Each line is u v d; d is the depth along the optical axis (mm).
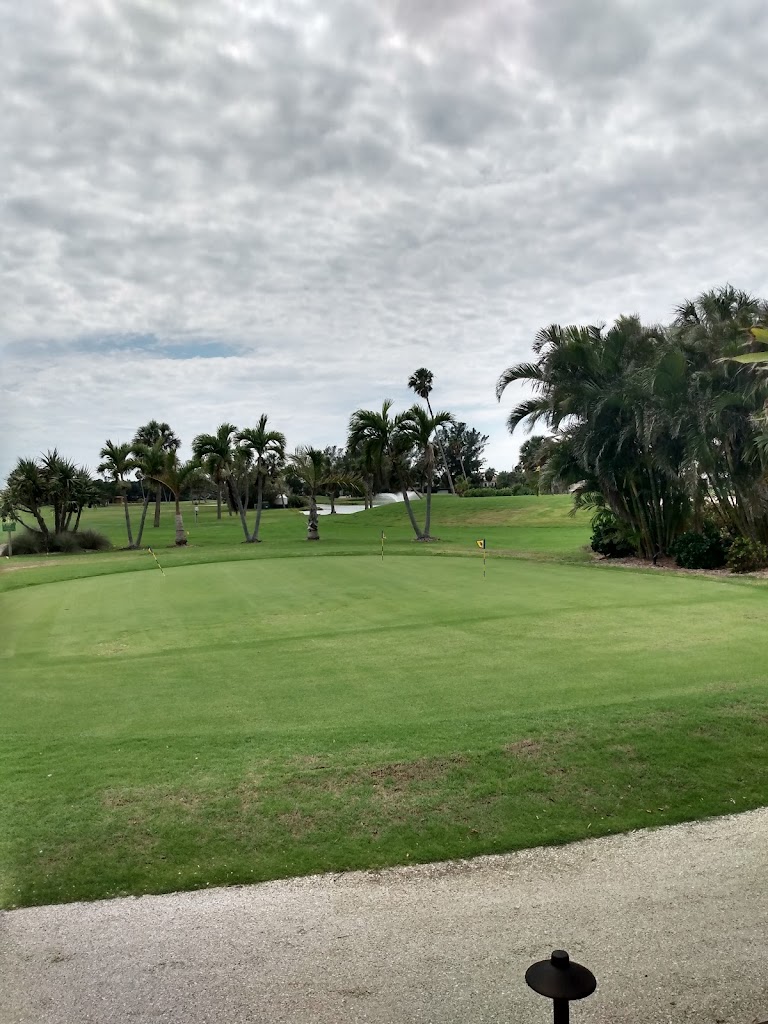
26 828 4922
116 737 6648
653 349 19906
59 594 16906
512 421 22266
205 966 3578
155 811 5082
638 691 7480
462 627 11102
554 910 3939
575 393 20219
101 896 4230
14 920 4020
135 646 10805
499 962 3520
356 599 14156
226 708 7535
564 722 6352
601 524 22281
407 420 31719
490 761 5645
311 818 4953
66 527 40750
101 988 3443
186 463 38156
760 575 16594
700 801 5121
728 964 3449
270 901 4117
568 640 10000
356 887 4230
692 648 9312
